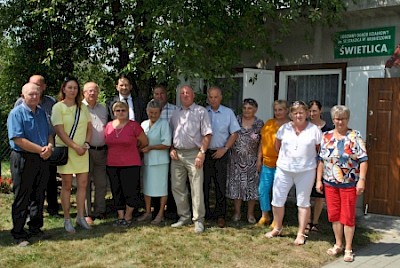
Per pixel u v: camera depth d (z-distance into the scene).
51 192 6.57
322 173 5.30
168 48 6.16
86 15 7.38
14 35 7.92
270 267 4.74
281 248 5.33
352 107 7.54
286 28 7.10
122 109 5.94
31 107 5.23
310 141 5.37
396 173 6.77
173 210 6.68
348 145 4.99
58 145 5.69
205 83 7.04
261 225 6.23
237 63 7.16
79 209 6.00
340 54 7.81
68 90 5.62
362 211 7.09
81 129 5.71
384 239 5.82
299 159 5.41
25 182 5.23
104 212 6.48
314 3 7.14
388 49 7.28
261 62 8.78
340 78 7.84
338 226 5.15
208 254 5.06
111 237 5.59
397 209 6.79
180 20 6.37
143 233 5.79
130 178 6.06
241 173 6.35
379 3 7.02
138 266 4.67
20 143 5.08
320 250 5.29
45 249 5.13
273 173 6.04
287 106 6.03
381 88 6.88
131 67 6.38
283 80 8.55
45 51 7.61
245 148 6.32
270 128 6.04
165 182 6.20
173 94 6.57
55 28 7.81
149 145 6.12
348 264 4.92
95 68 8.65
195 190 5.90
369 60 7.50
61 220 6.35
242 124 6.42
